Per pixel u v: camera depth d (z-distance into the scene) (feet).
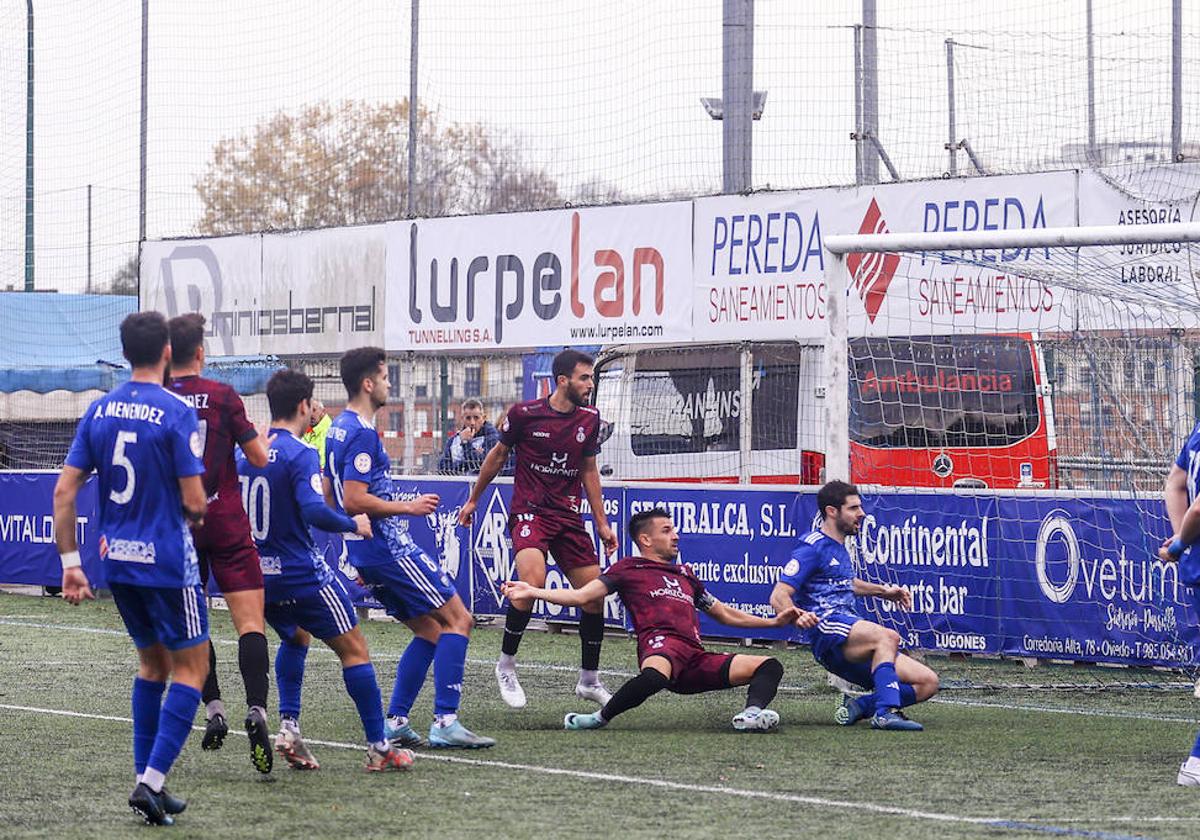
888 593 75.51
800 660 99.14
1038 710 78.28
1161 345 107.76
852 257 119.34
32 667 96.07
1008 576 93.20
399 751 60.75
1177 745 67.21
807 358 123.65
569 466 79.10
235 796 54.75
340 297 144.46
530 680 90.99
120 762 61.98
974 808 52.60
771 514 103.19
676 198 127.44
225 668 95.40
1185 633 86.79
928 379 118.52
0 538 150.51
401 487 124.88
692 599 72.84
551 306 132.87
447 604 65.82
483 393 160.97
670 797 54.60
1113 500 89.45
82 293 178.91
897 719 71.51
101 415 51.06
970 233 84.94
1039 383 115.75
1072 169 111.04
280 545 59.62
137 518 50.60
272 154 209.26
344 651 60.34
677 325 126.82
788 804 53.26
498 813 51.67
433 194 189.57
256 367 148.46
